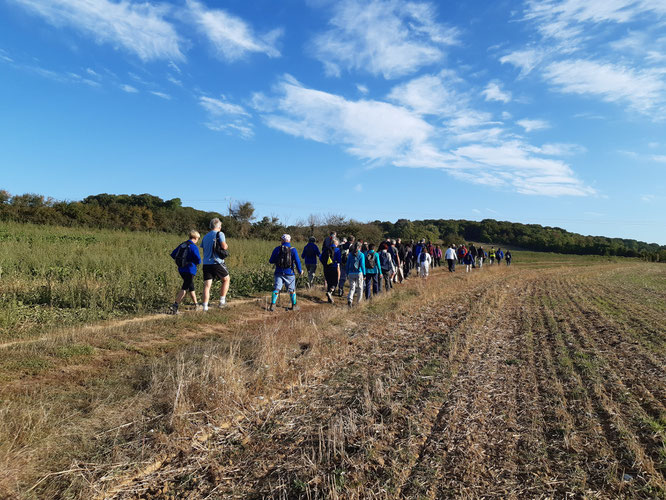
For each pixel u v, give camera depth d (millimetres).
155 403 4195
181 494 2973
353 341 7262
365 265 11742
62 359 5145
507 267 36812
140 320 7574
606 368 6098
